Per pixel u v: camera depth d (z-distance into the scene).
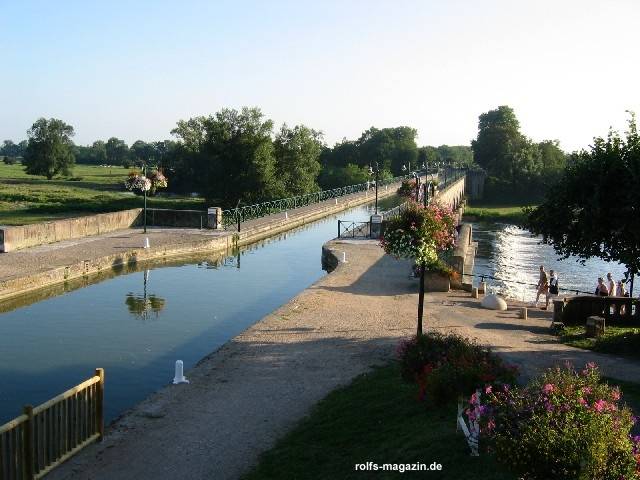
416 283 25.31
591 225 15.26
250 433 10.73
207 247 38.31
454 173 101.88
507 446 6.48
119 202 61.78
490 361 10.62
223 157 62.62
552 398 6.68
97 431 10.53
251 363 14.57
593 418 6.38
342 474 8.62
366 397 11.76
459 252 26.47
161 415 11.56
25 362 16.98
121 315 22.61
